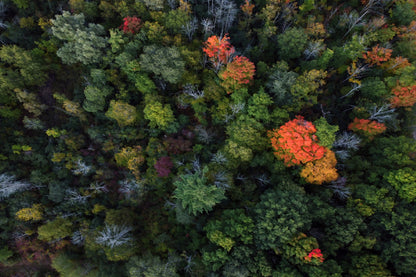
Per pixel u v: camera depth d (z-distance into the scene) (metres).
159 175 29.84
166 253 28.83
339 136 29.73
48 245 30.45
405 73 28.92
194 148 31.44
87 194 31.11
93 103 31.05
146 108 29.84
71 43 30.19
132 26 31.42
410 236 22.31
